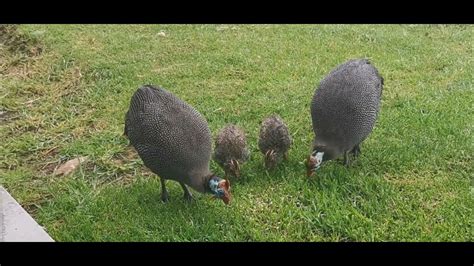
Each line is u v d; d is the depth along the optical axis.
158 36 2.90
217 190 1.63
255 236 1.62
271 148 1.88
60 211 1.73
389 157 1.91
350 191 1.78
